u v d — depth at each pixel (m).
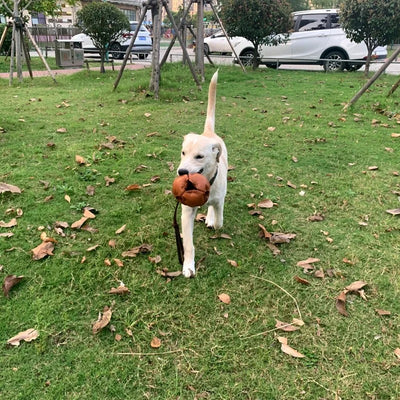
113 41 12.79
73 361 2.30
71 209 3.80
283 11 12.62
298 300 2.83
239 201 4.14
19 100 8.13
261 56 14.82
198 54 10.64
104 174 4.54
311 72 13.55
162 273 3.01
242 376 2.25
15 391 2.11
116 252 3.24
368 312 2.72
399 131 6.48
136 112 7.20
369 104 8.11
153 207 3.92
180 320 2.62
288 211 4.00
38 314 2.60
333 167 5.07
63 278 2.92
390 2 10.80
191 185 2.73
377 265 3.21
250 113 7.42
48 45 23.66
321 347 2.44
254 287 2.94
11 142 5.37
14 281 2.83
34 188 4.12
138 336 2.48
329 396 2.14
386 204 4.15
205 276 3.03
